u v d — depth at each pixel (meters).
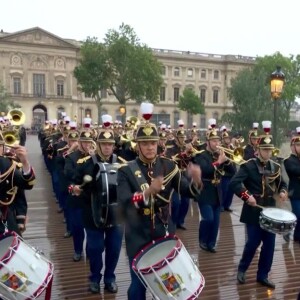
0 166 4.16
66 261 6.61
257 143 5.63
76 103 71.19
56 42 68.94
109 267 5.40
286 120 36.31
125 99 56.03
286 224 4.96
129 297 4.01
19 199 4.40
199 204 7.17
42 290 3.70
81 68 54.84
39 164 20.98
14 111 4.70
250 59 83.44
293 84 67.75
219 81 82.75
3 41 65.94
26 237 8.09
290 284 5.74
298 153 7.37
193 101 66.06
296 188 7.46
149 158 3.94
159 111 78.44
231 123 37.16
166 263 3.46
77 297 5.22
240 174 5.47
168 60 78.69
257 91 36.69
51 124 17.61
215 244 7.29
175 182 4.02
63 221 9.44
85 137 6.17
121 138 9.74
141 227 3.87
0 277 3.57
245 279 5.80
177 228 8.84
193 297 3.50
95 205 5.04
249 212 5.50
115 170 5.02
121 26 56.44
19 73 67.25
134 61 53.22
